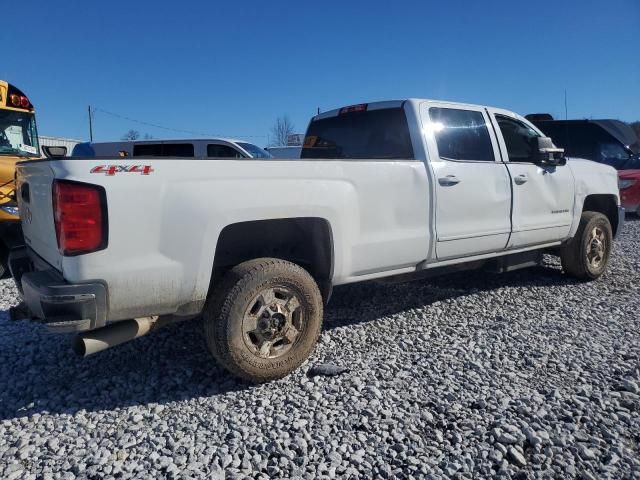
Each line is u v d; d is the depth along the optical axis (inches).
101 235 129.6
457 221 202.1
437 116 206.1
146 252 135.1
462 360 170.1
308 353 161.0
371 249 176.2
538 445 122.8
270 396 148.0
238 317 146.9
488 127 221.6
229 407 142.6
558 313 218.4
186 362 172.4
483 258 219.3
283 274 152.6
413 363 168.6
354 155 221.0
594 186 268.2
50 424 135.7
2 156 340.2
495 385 151.9
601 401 141.3
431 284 264.4
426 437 127.5
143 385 157.2
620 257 340.2
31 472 116.3
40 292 129.9
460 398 144.7
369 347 182.7
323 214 162.7
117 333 139.6
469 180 204.7
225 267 159.9
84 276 129.3
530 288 258.1
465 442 124.7
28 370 169.0
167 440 127.3
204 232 141.6
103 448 124.6
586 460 118.1
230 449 123.3
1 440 128.8
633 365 165.2
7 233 283.0
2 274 293.0
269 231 169.8
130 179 132.8
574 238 263.6
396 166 182.7
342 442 125.3
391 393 148.1
